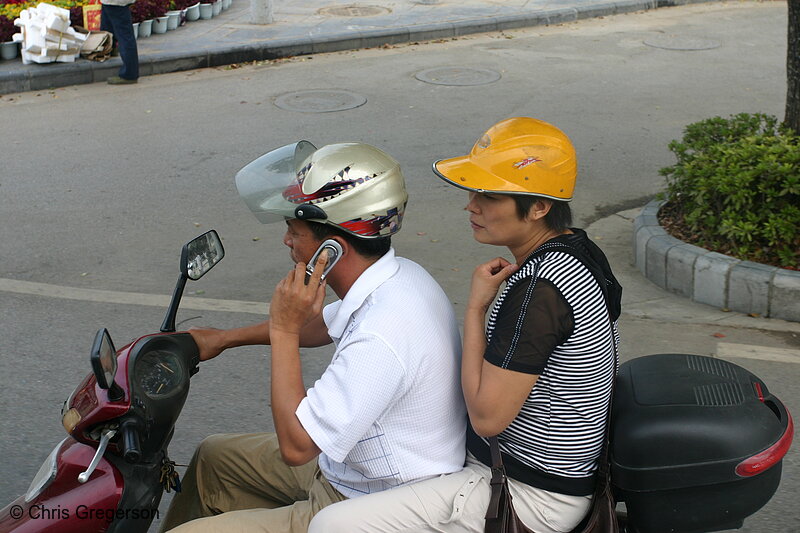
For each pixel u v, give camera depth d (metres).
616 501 2.16
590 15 12.97
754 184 4.97
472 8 12.99
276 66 10.53
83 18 10.42
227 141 7.90
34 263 5.52
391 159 2.11
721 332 4.52
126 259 5.59
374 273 2.09
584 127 8.24
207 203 6.53
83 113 8.72
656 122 8.38
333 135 8.05
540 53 11.02
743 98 9.16
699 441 2.01
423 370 2.03
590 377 2.00
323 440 1.96
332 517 2.05
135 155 7.53
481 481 2.10
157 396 2.03
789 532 3.07
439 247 5.75
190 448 3.62
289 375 2.00
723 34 12.02
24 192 6.69
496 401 1.96
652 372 2.21
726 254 4.91
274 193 2.06
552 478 2.06
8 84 9.34
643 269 5.26
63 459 2.02
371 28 11.69
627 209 6.39
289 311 2.01
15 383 4.12
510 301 2.00
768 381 4.05
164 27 11.27
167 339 2.21
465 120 8.48
